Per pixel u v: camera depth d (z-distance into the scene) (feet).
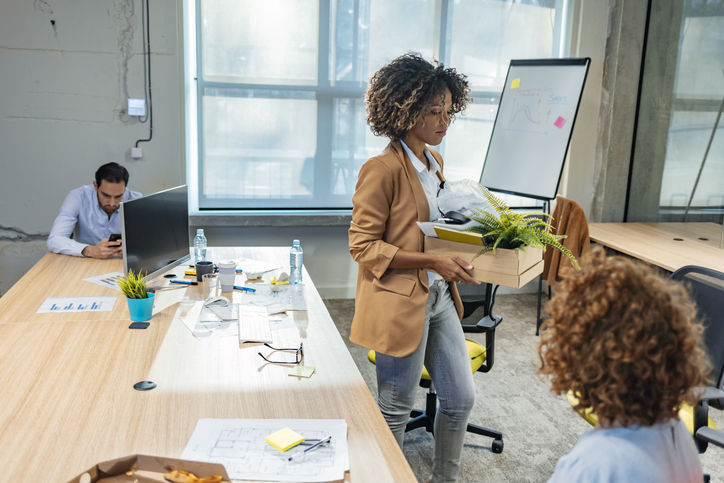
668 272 11.09
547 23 14.38
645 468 2.30
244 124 13.41
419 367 5.59
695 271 6.24
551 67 12.72
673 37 13.10
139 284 6.33
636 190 14.53
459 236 5.12
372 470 3.77
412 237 5.45
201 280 7.80
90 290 7.47
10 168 12.14
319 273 14.29
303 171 13.89
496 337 12.05
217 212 13.51
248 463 3.78
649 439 2.38
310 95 13.53
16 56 11.70
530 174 12.96
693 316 2.45
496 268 5.08
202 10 12.68
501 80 14.46
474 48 14.15
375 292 5.49
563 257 11.66
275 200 13.92
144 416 4.35
